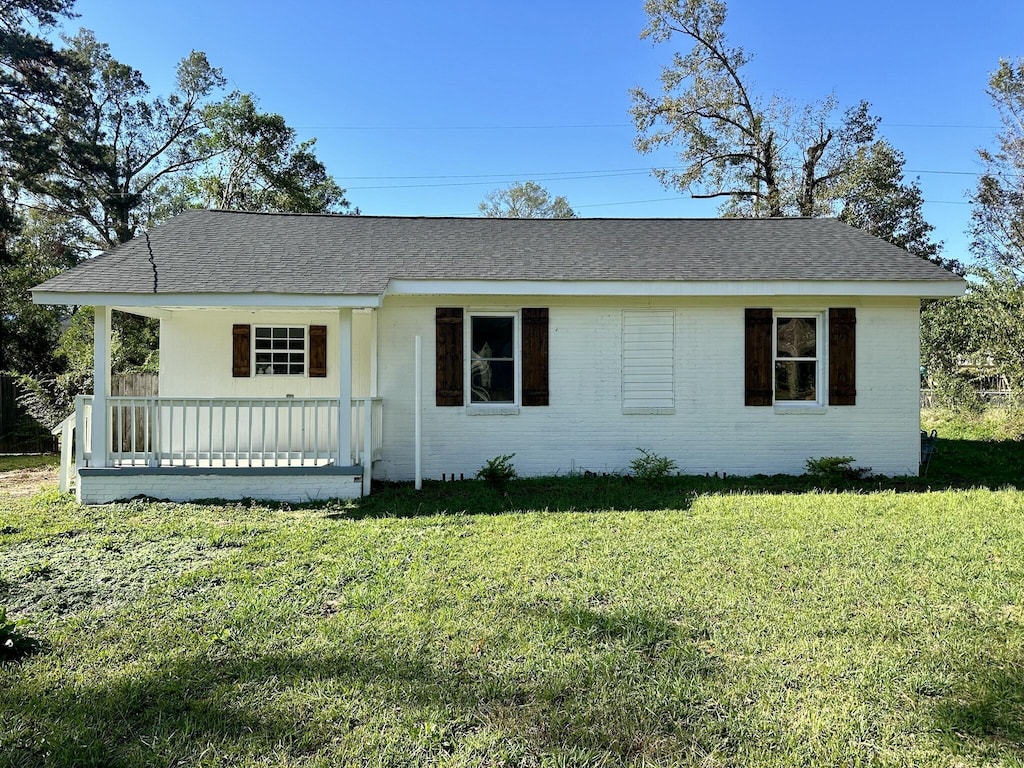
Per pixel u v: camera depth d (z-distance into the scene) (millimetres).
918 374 9422
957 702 2871
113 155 26516
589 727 2682
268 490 7688
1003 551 5141
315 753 2516
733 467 9406
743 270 9047
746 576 4562
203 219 10555
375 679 3084
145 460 7844
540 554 5156
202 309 9188
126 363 16484
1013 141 18844
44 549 5492
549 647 3428
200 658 3330
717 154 25828
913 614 3855
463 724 2715
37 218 25828
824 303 9430
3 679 3125
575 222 11812
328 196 28984
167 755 2490
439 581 4496
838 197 23188
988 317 14680
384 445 9109
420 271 8734
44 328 21297
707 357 9383
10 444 14078
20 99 20953
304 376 9734
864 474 9359
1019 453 11406
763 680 3066
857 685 3014
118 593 4375
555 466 9305
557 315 9297
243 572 4793
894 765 2438
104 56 27125
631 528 6008
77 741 2582
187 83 28641
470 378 9359
